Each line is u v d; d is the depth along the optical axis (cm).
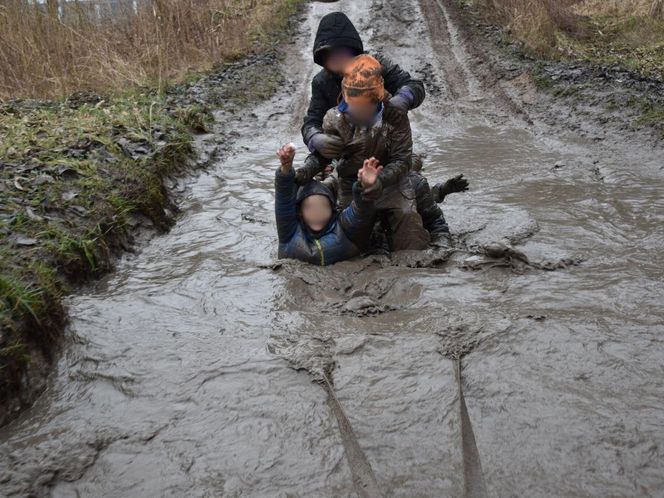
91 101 958
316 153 461
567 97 1020
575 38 1394
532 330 354
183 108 924
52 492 267
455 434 279
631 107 908
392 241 479
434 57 1345
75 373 352
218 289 439
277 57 1392
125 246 527
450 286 421
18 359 339
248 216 602
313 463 270
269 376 331
